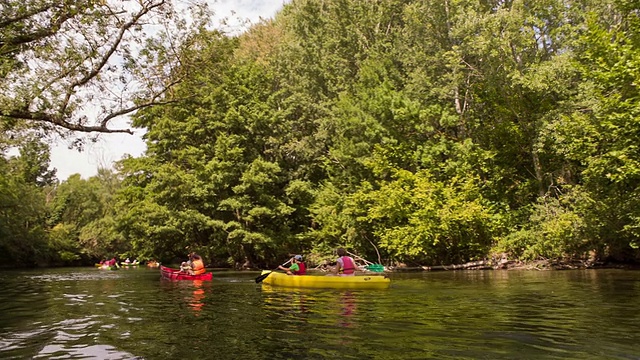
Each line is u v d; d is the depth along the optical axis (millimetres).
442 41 23984
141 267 35281
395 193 20578
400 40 26719
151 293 11359
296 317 6832
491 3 23359
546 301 8148
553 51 22594
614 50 14586
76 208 50250
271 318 6801
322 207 25234
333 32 30297
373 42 29141
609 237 17562
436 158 23016
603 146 15719
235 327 6098
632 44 14945
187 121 28016
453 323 6047
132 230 26703
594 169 15469
